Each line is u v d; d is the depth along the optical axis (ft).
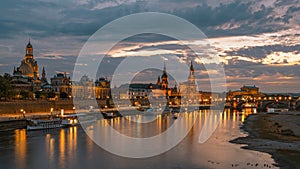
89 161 207.21
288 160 205.05
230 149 245.04
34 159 212.84
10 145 268.21
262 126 420.36
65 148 253.44
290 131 354.13
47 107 614.34
